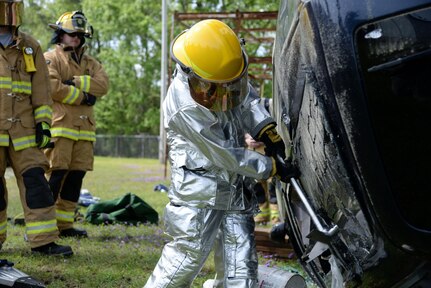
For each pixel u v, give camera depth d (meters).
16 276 4.83
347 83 2.81
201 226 4.01
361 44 2.77
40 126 6.35
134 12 49.75
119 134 56.31
